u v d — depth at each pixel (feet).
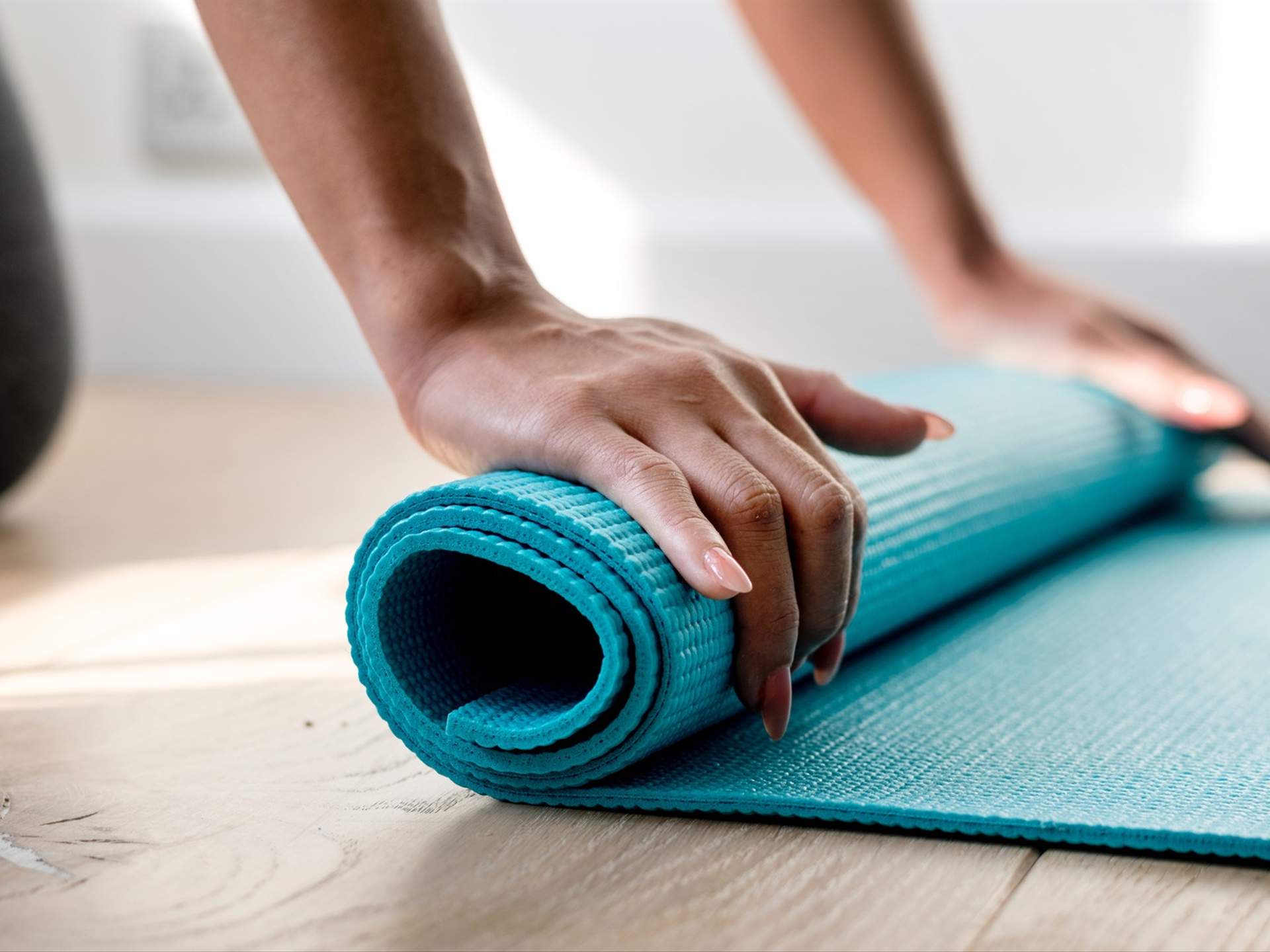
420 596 2.18
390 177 2.38
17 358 4.34
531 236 8.01
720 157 7.89
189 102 8.52
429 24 2.48
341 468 5.63
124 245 8.56
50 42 8.62
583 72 7.95
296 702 2.65
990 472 3.46
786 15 4.53
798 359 7.70
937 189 4.69
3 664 2.93
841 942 1.65
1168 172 7.27
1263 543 4.08
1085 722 2.38
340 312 8.36
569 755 2.04
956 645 2.97
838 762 2.18
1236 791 2.02
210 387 8.45
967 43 7.45
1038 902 1.75
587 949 1.63
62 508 4.79
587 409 2.14
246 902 1.77
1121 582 3.58
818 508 2.06
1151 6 7.16
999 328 4.67
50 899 1.78
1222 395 4.33
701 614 2.02
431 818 2.07
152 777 2.24
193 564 3.91
